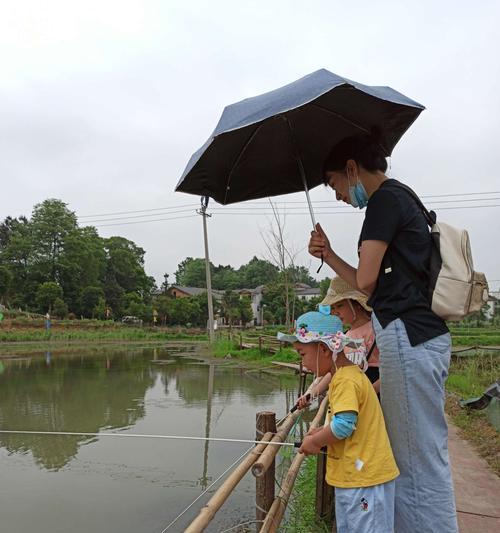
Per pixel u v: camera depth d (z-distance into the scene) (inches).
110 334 1462.8
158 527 171.8
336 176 85.0
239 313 2048.5
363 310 118.9
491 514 136.1
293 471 136.3
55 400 418.9
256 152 102.0
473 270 73.2
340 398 76.4
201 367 679.1
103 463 241.1
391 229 74.1
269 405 391.2
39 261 1957.4
